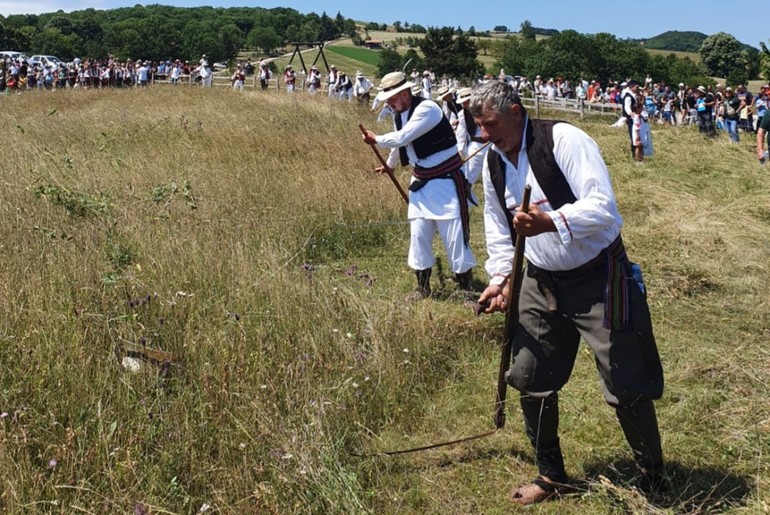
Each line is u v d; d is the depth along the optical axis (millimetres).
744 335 5551
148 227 6766
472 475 3879
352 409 4293
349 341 4824
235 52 100688
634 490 3512
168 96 21828
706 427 4234
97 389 4051
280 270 5691
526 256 3477
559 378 3525
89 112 17688
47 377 4059
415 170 6543
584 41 67125
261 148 12117
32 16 124562
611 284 3277
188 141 12648
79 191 7984
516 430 4281
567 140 3225
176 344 4652
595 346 3326
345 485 3527
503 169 3418
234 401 4062
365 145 12852
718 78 92438
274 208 8414
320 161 11438
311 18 118688
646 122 14164
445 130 6410
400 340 4969
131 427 3803
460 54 66500
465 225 6492
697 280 6586
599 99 33281
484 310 3697
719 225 8008
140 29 93312
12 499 3199
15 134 13375
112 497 3375
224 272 5738
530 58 69000
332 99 23078
